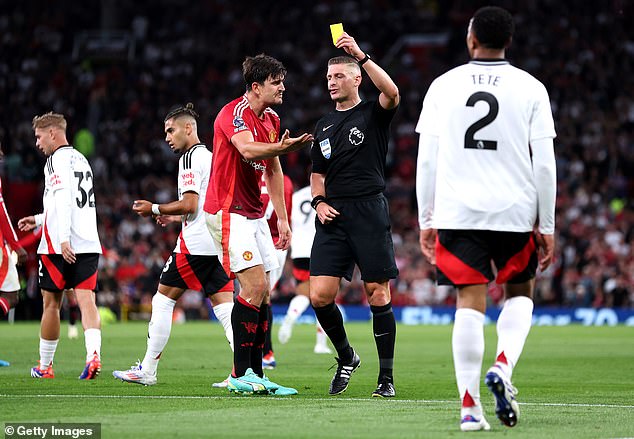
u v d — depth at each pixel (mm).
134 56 139375
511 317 21688
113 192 113688
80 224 33062
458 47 135750
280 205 28938
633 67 128625
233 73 136125
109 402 25359
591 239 98312
